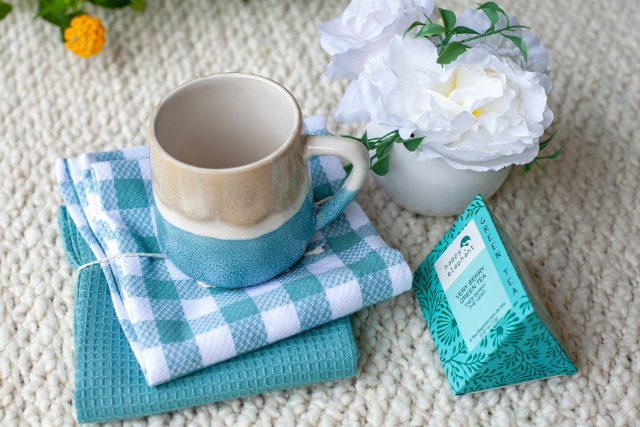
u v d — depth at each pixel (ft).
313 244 2.33
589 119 2.77
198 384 2.16
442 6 3.01
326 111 2.79
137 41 2.93
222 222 2.05
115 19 2.96
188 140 2.17
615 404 2.26
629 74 2.86
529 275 2.34
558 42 2.93
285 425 2.23
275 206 2.06
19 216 2.56
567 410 2.25
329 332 2.23
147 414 2.18
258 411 2.25
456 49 2.17
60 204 2.59
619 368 2.30
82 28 2.72
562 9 3.00
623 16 2.99
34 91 2.82
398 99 2.20
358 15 2.28
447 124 2.17
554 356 2.16
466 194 2.42
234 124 2.19
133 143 2.74
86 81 2.85
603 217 2.57
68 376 2.29
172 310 2.19
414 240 2.54
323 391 2.27
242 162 2.25
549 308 2.41
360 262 2.25
